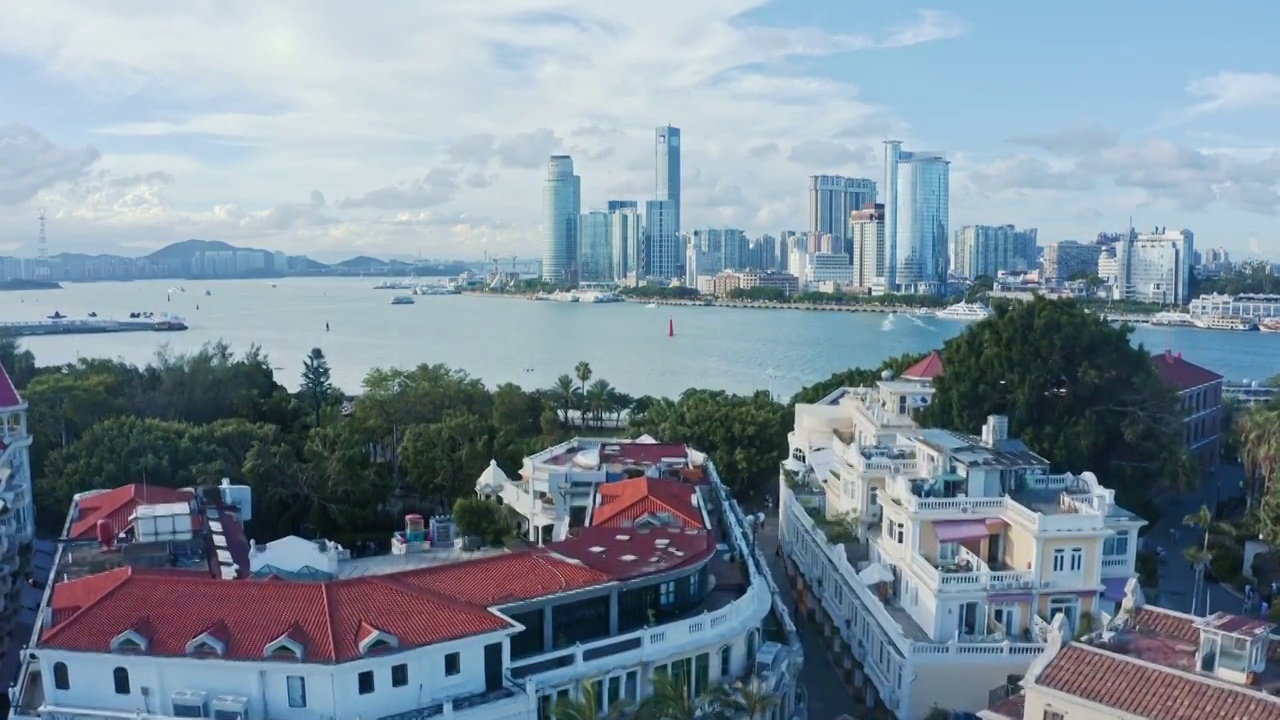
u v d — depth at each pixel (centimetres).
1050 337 9912
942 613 6375
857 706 7075
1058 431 9756
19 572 8000
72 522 7056
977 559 6625
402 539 7281
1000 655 6166
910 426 9900
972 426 9925
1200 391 13400
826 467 10025
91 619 4725
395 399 14050
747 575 6688
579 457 8988
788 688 6000
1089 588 6481
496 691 4878
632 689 5328
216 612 4769
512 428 14512
